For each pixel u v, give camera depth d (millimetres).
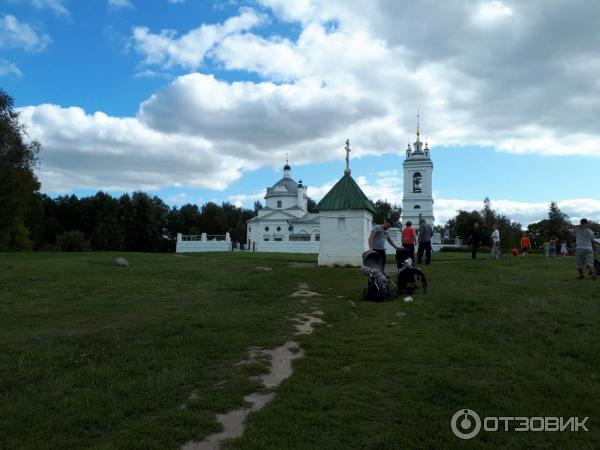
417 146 63469
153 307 10773
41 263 18578
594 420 4777
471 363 6312
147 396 5180
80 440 4242
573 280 13281
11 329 8570
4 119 38094
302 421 4570
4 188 39031
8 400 5062
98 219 84375
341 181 20500
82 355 6652
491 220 68438
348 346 7043
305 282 14016
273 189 76562
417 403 5008
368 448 4137
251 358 6578
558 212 72625
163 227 97000
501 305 9727
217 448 4117
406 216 62094
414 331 8008
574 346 7020
